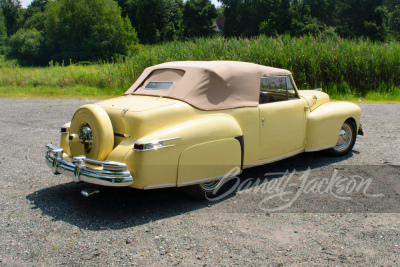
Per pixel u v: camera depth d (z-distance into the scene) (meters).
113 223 3.53
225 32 68.12
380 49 13.99
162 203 4.06
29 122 8.97
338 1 62.12
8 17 102.44
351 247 3.04
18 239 3.18
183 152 3.68
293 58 13.87
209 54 14.89
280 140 4.82
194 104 4.00
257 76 4.58
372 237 3.21
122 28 65.69
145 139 3.51
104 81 15.68
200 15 74.56
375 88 13.73
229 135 4.05
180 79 4.27
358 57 13.77
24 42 67.06
